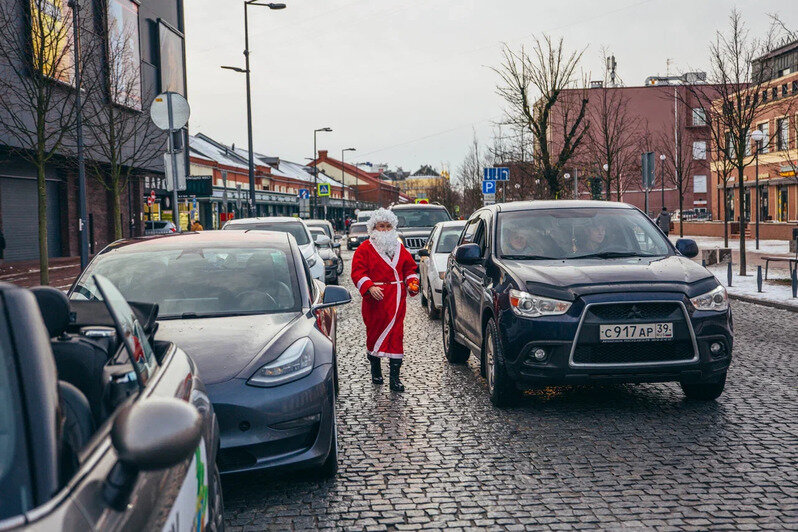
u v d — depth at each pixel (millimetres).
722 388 6227
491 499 4223
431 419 5988
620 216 7273
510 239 7004
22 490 1381
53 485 1417
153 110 11336
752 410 6066
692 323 5770
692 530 3729
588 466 4746
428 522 3918
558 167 27281
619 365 5695
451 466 4816
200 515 2209
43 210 13891
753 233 41531
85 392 2441
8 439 1449
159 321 4836
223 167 60969
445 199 96250
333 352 5027
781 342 9398
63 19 15250
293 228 14469
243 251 5695
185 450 1614
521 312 5895
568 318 5738
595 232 7016
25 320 1601
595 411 6133
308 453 4254
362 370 8172
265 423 4109
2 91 18875
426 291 13141
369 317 7152
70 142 22484
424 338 10469
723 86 19531
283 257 5684
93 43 17453
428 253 13328
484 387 7148
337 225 81812
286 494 4379
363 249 7098
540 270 6195
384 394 6930
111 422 1839
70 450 1596
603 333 5711
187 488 2031
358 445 5320
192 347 4371
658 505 4070
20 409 1486
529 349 5840
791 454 4914
